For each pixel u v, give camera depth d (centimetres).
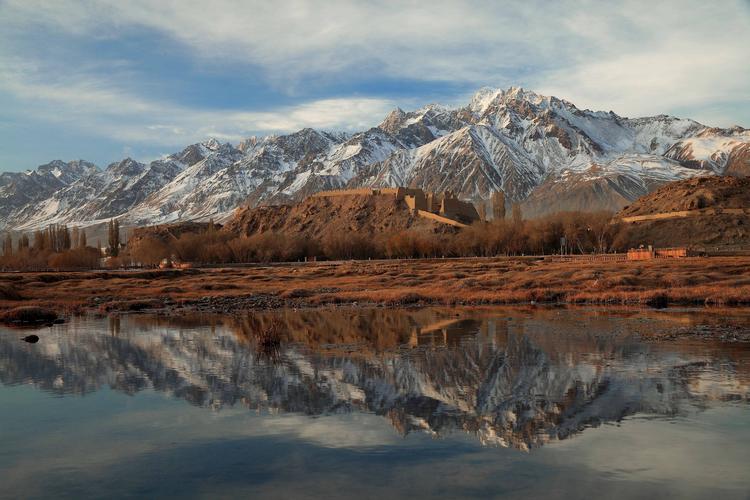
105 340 3447
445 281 7188
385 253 15625
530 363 2508
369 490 1270
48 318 4731
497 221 16100
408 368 2491
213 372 2477
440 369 2453
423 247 14788
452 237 16300
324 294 6309
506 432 1634
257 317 4681
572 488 1266
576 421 1711
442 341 3189
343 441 1586
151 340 3431
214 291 7156
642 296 5056
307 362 2667
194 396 2083
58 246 18950
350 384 2222
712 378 2153
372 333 3591
